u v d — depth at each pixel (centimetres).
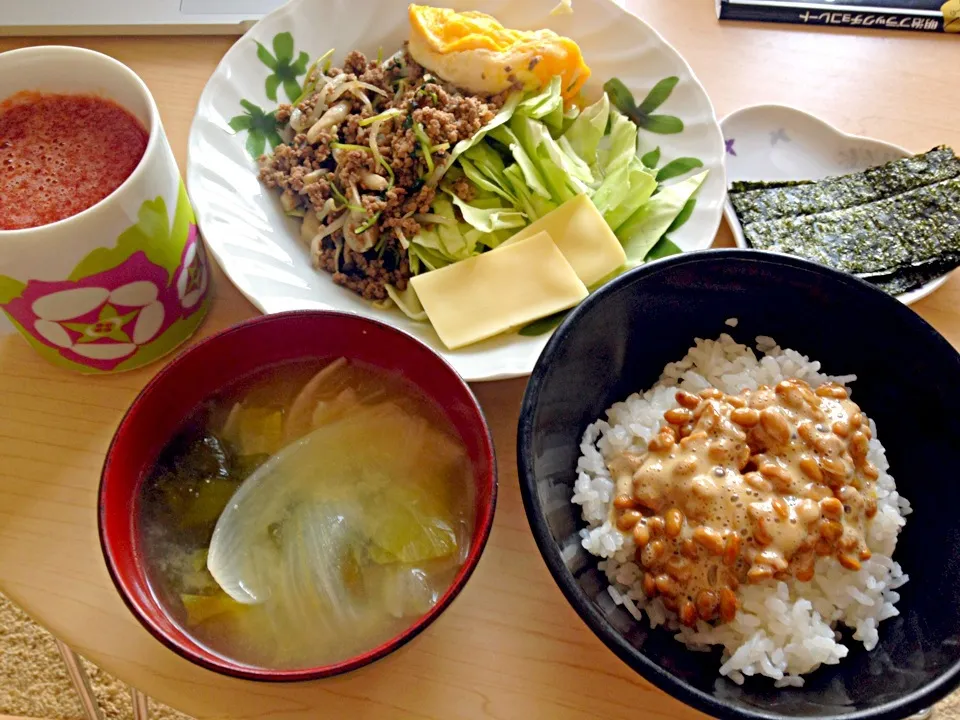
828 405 31
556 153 41
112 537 26
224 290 38
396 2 43
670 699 30
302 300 36
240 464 30
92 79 32
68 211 31
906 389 31
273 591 28
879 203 41
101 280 31
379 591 28
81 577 31
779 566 28
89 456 34
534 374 29
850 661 29
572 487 32
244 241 37
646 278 31
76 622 30
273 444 31
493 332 36
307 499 29
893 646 29
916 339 30
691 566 29
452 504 30
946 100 45
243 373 31
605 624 25
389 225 40
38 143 32
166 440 30
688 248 39
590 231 39
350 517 29
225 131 39
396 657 30
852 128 45
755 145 44
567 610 31
